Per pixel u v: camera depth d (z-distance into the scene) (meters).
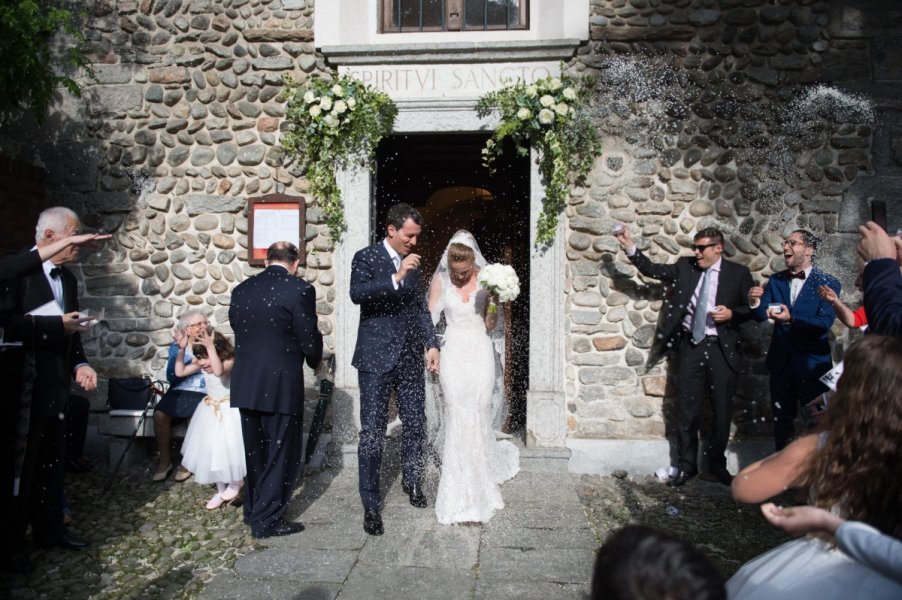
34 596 3.10
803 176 4.93
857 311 4.38
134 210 5.30
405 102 5.07
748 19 4.90
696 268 4.69
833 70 4.88
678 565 1.03
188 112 5.26
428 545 3.61
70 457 4.85
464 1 5.15
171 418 4.79
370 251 3.98
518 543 3.64
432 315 4.44
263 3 5.16
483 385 4.12
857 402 1.56
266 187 5.23
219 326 5.26
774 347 4.45
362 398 3.85
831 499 1.57
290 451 3.78
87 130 5.32
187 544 3.67
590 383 5.05
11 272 3.01
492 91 5.02
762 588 1.57
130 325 5.30
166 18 5.23
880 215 4.85
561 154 4.89
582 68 5.01
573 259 5.05
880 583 1.43
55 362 3.39
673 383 5.00
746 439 4.93
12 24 4.11
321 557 3.46
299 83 5.16
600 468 4.98
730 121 4.95
